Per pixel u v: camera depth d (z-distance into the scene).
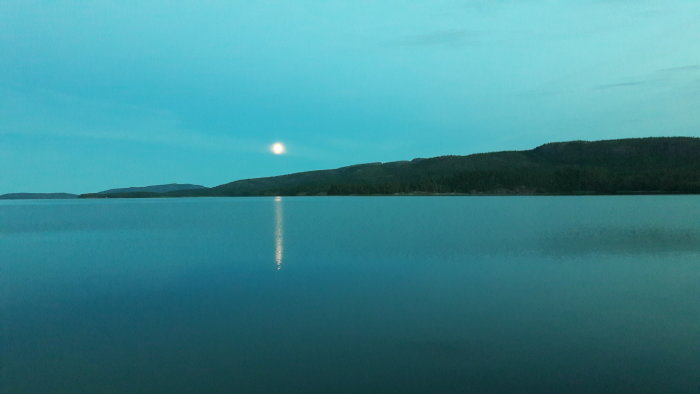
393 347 11.74
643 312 15.01
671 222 56.31
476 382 9.57
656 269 23.69
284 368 10.41
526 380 9.65
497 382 9.56
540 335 12.63
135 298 17.95
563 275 22.09
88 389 9.46
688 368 10.23
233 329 13.45
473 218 69.94
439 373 10.05
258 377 9.93
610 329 13.15
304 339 12.44
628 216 68.06
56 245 40.25
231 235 47.66
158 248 36.41
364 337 12.55
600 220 60.91
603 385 9.41
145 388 9.44
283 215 87.50
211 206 157.88
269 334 12.92
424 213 85.69
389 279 21.34
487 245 35.34
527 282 20.38
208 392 9.22
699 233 43.00
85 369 10.52
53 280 22.42
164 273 24.03
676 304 16.06
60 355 11.44
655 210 82.00
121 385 9.62
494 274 22.48
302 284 20.34
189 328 13.62
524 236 42.62
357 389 9.26
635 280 20.75
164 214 103.88
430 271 23.55
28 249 36.84
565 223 57.41
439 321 14.09
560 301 16.62
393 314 14.95
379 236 44.34
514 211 87.56
